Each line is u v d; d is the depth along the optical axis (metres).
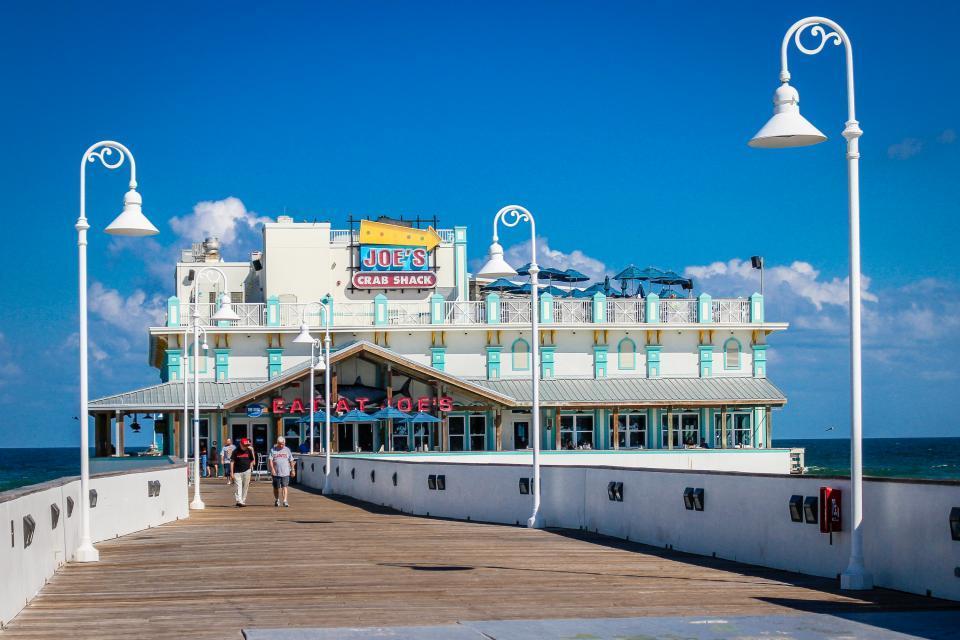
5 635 10.69
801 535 15.38
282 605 12.53
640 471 20.19
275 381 57.41
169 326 62.66
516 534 22.17
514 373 65.19
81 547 16.98
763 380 66.19
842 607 12.23
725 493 17.33
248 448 33.72
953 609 12.02
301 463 50.62
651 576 15.19
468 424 62.50
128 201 17.92
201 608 12.33
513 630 10.76
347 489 39.56
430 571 15.79
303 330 47.06
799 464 61.81
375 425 61.91
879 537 13.79
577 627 10.92
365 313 65.19
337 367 61.94
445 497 28.05
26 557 12.75
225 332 62.81
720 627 10.89
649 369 65.88
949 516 12.47
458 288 69.19
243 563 16.84
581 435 64.31
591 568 16.17
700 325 65.88
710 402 63.44
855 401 13.71
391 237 68.00
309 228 67.88
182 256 73.81
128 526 22.75
